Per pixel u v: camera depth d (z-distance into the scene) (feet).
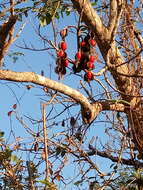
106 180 21.65
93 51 18.52
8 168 20.57
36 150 20.61
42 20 19.17
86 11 18.75
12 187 20.33
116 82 20.68
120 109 20.95
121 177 22.11
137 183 21.81
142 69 20.51
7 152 20.30
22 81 17.17
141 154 21.52
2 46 18.02
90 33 19.12
